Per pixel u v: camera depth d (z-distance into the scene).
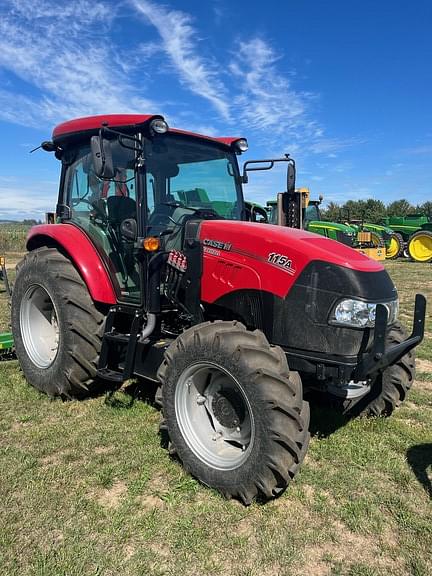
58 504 2.72
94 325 4.00
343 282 2.86
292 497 2.83
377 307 2.76
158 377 3.18
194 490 2.88
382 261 19.64
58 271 4.07
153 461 3.18
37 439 3.46
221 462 2.88
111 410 3.95
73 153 4.44
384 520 2.65
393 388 3.72
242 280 3.16
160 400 3.15
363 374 2.80
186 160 3.99
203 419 3.11
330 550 2.42
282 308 3.00
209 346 2.87
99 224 4.10
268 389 2.63
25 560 2.30
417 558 2.35
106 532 2.50
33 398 4.20
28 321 4.52
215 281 3.31
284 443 2.59
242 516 2.65
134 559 2.32
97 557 2.33
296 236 3.16
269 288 3.04
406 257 21.36
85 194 4.29
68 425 3.69
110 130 3.33
